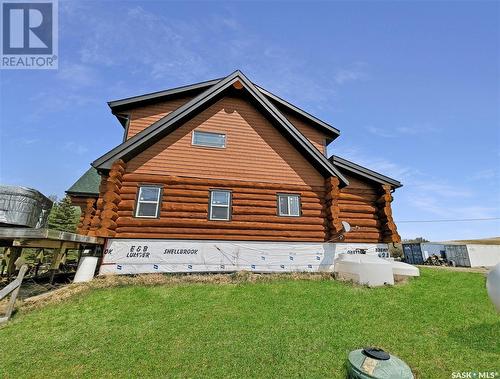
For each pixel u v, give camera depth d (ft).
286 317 23.86
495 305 17.93
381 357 15.37
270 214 41.09
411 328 22.39
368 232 44.55
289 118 53.52
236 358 17.52
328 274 38.55
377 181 46.44
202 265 36.91
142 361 17.17
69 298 26.91
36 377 15.62
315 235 41.73
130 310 24.88
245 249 38.81
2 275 38.22
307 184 44.04
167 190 38.50
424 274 42.88
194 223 37.96
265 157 43.62
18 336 20.20
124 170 37.86
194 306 25.93
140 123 45.42
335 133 53.83
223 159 41.91
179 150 40.65
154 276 33.63
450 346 19.65
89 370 16.29
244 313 24.53
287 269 39.37
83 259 32.22
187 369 16.42
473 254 93.30
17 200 31.30
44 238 24.45
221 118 43.98
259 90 47.01
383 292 31.86
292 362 17.22
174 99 47.85
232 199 40.50
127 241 35.40
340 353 18.33
